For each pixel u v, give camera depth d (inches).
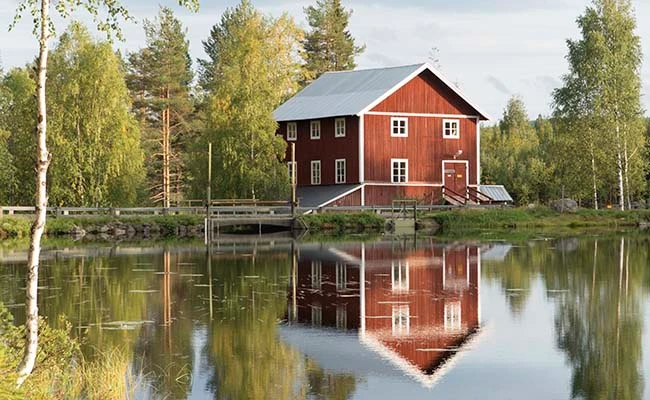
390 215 2164.1
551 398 586.2
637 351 714.2
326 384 618.5
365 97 2301.9
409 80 2301.9
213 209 2007.9
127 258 1407.5
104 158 2017.7
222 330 797.2
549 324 825.5
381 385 616.1
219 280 1128.2
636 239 1787.6
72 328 802.2
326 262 1341.0
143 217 2041.1
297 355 703.1
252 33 2920.8
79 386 568.7
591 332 786.8
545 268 1252.5
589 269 1239.5
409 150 2306.8
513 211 2256.4
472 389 606.2
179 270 1236.5
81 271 1219.2
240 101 2169.0
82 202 2027.6
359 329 803.4
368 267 1270.9
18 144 2187.5
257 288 1057.5
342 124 2299.5
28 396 465.4
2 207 1894.7
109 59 2027.6
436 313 885.2
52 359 529.3
